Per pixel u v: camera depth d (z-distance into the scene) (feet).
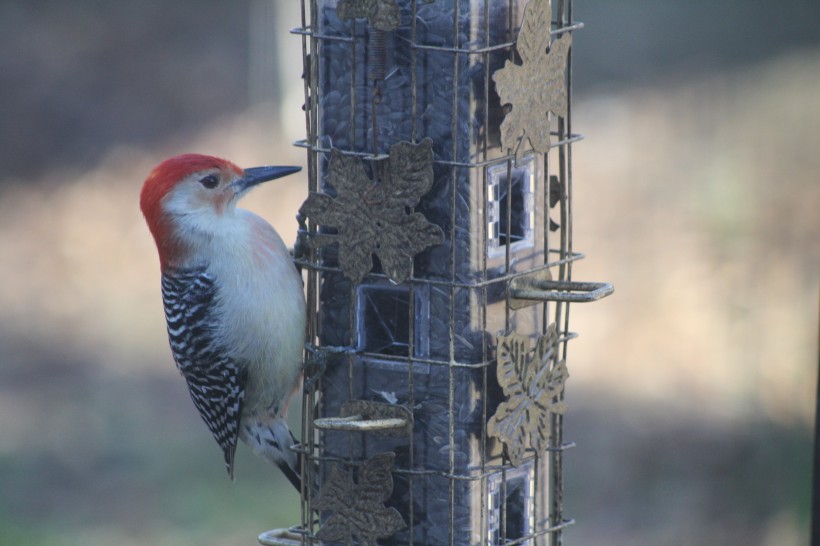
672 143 72.18
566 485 47.85
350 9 20.52
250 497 47.75
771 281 59.11
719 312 57.31
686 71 80.12
